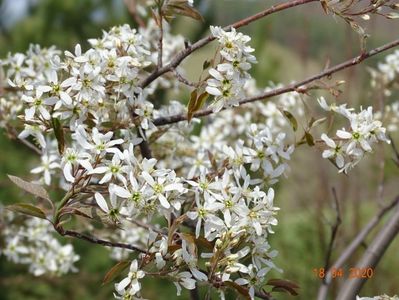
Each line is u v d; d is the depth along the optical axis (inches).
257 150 18.6
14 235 29.6
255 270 17.5
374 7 16.5
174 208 16.0
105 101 18.0
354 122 17.3
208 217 15.9
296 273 44.6
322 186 38.6
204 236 16.7
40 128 18.5
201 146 25.0
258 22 54.3
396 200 25.9
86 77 17.3
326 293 24.0
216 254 15.5
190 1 18.8
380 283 42.6
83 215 15.8
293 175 43.3
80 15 56.4
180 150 24.3
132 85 18.1
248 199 16.4
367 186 46.8
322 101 18.1
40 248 30.0
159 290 46.9
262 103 29.0
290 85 18.7
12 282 41.6
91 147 15.9
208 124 26.9
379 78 29.5
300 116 26.1
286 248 46.4
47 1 56.6
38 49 23.3
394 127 28.4
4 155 48.3
